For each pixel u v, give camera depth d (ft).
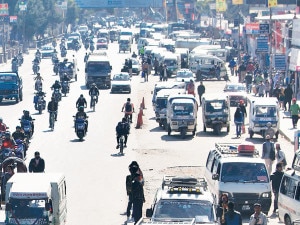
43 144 331.98
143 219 160.15
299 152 202.28
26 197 180.45
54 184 184.55
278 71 518.78
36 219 179.42
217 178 214.69
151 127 388.16
